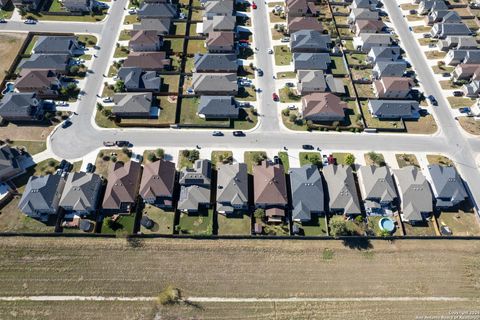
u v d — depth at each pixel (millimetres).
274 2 178375
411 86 140500
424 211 113125
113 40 157875
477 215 115812
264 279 102375
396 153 128500
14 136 125938
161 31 157750
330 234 110000
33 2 165750
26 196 107562
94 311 96188
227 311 97500
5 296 97375
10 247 104188
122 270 102125
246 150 126562
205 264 104000
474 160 128375
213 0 169125
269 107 138250
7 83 140875
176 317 96250
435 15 169000
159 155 121688
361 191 118688
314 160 122312
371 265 105812
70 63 147625
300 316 97625
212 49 153625
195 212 112188
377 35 158375
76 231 107812
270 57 154500
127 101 130750
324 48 155875
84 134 127750
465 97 145375
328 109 132125
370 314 98438
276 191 111938
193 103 138000
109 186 112312
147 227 108688
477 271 106500
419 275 104750
